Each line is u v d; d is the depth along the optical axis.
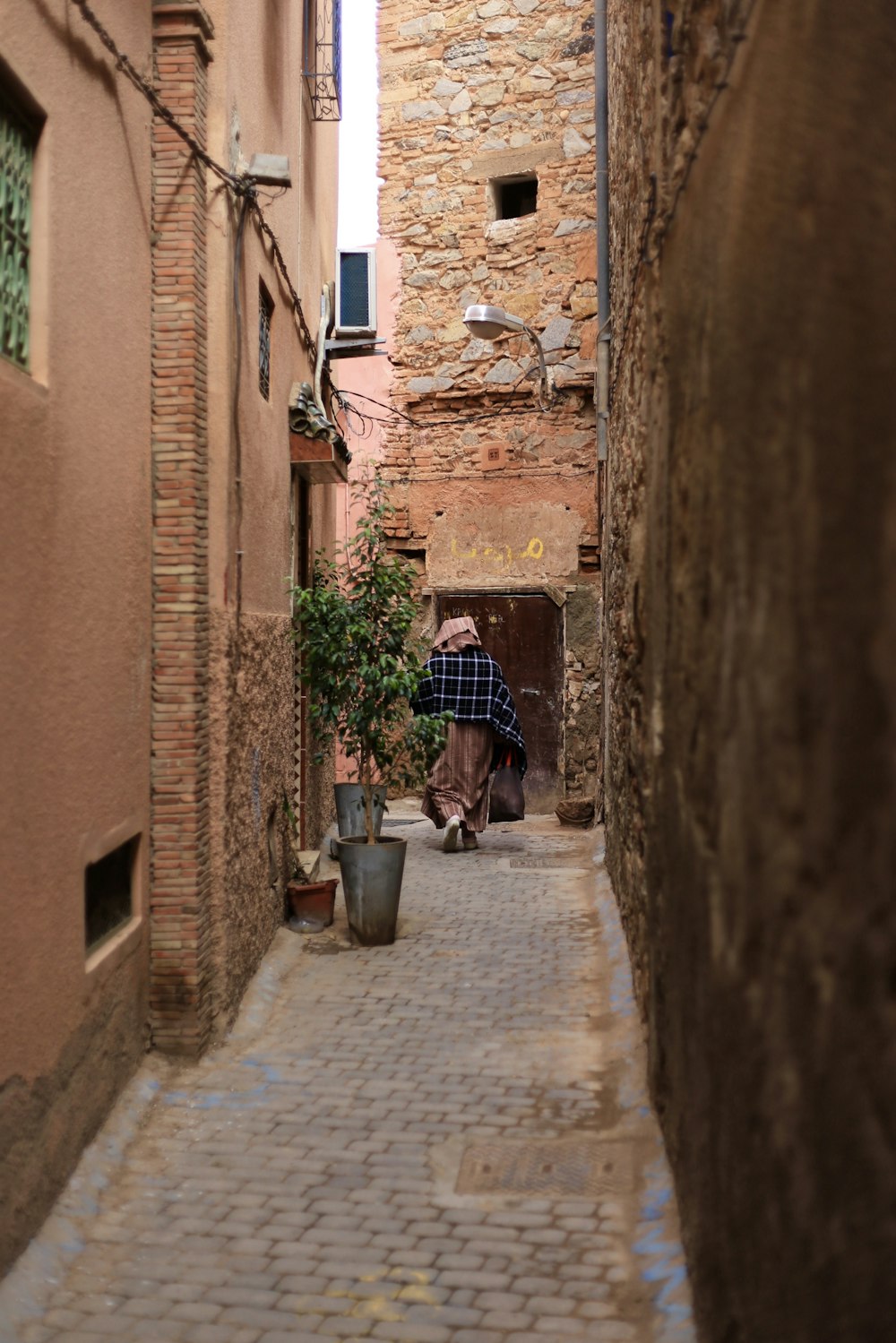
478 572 12.77
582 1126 4.49
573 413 12.41
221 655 5.45
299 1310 3.29
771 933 1.93
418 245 12.96
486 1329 3.17
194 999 5.10
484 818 10.51
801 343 1.70
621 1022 5.50
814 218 1.65
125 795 4.73
